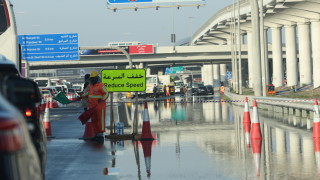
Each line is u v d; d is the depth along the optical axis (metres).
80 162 14.48
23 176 4.22
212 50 123.81
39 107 10.33
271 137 20.55
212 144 18.45
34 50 86.88
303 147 17.27
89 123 21.42
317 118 19.89
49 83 109.38
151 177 11.96
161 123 29.27
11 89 5.18
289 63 105.62
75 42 86.44
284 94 69.62
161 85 93.06
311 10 84.88
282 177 11.65
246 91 100.56
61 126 28.19
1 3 20.98
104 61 119.00
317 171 12.44
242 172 12.43
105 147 18.06
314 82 89.31
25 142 4.37
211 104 53.91
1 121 4.09
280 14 97.94
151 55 122.31
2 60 10.18
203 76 193.88
